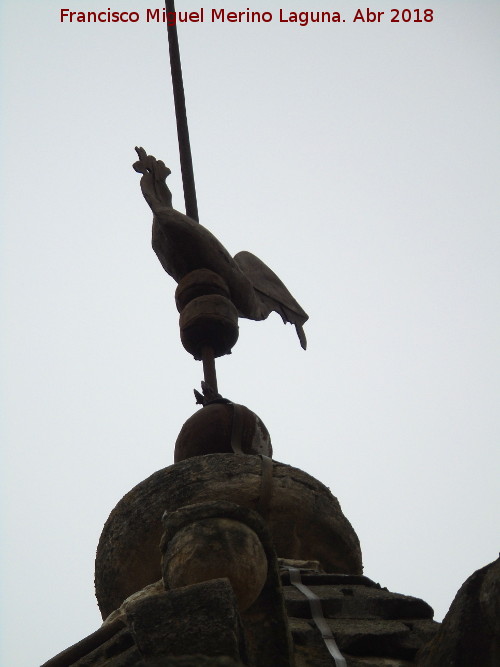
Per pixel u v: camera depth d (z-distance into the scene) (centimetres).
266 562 605
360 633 734
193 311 1037
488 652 588
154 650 539
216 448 942
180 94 1345
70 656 700
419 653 652
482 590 600
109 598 905
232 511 609
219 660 448
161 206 1066
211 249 1061
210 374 1021
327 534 911
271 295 1171
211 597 552
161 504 882
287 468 911
